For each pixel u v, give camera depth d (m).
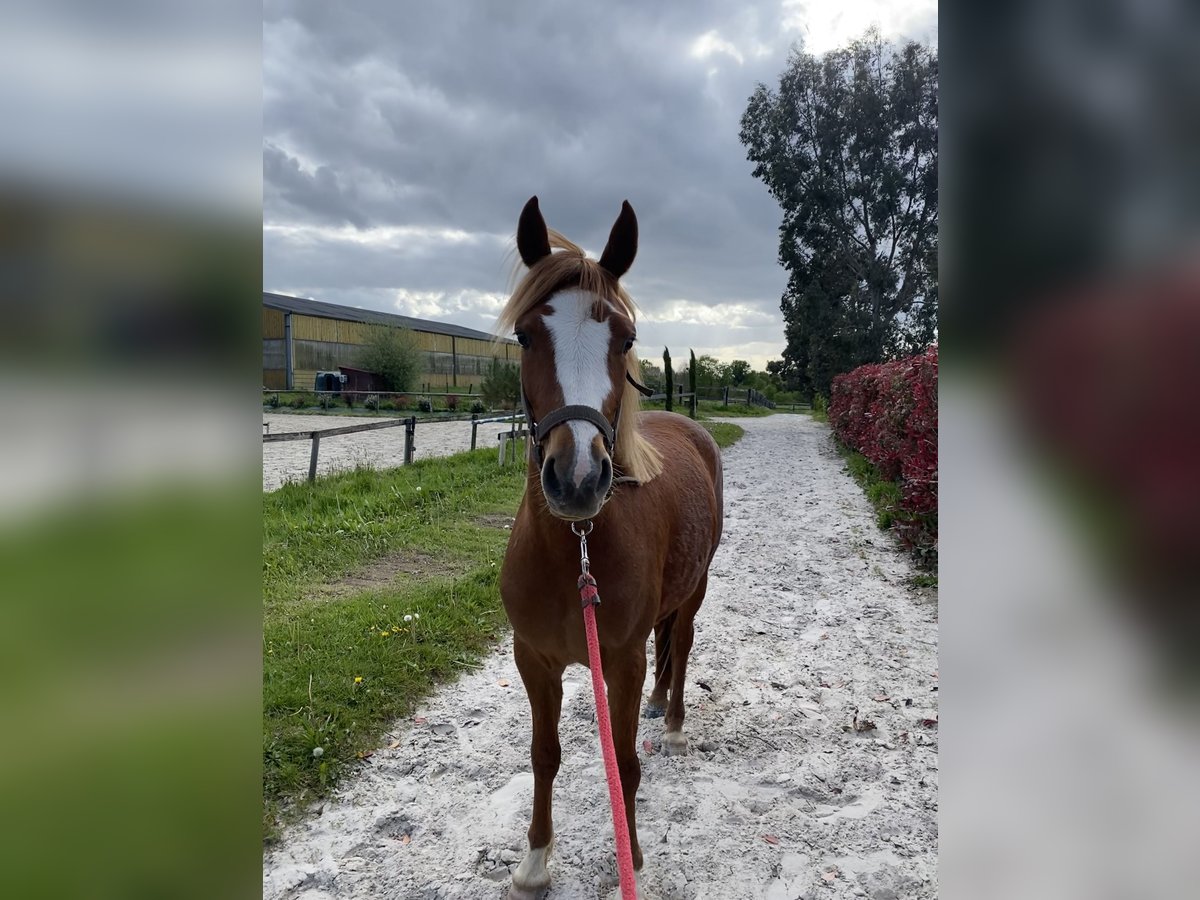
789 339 29.69
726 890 2.23
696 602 3.10
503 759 2.95
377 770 2.85
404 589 4.73
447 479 8.74
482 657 3.89
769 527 7.28
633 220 2.27
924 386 5.82
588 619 1.86
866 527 7.23
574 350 1.89
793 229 26.91
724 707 3.42
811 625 4.49
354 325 33.44
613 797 1.57
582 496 1.74
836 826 2.53
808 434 19.38
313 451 7.96
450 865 2.36
